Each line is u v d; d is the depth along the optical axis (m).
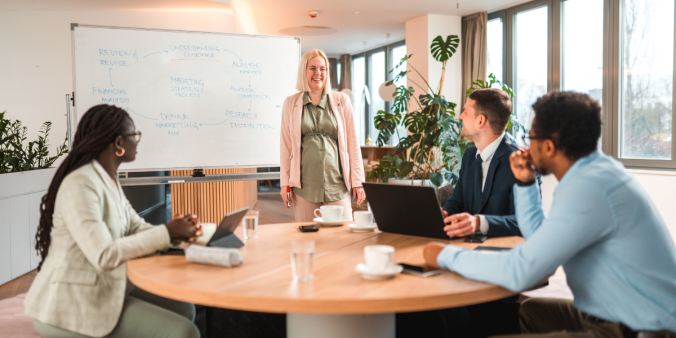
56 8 4.98
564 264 1.19
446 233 1.53
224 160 3.35
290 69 3.51
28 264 3.55
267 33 7.11
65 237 1.36
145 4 4.93
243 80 3.39
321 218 1.95
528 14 5.52
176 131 3.23
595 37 4.77
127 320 1.36
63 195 1.34
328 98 2.79
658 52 4.22
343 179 2.80
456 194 2.05
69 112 3.45
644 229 1.08
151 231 1.35
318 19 6.34
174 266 1.24
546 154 1.17
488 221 1.57
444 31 6.12
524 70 5.61
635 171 4.05
